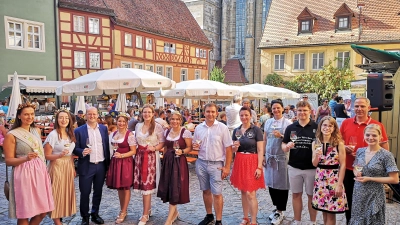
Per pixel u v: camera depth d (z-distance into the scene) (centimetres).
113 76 905
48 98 2102
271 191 540
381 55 859
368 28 2841
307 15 3089
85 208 520
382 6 2911
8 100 1731
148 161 529
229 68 4678
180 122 517
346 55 2889
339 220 564
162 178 510
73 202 493
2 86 1966
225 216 575
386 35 2728
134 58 2875
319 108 1334
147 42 3047
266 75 3212
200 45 3819
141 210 610
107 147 543
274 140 527
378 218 407
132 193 727
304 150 464
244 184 489
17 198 416
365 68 929
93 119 523
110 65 2619
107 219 561
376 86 544
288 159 528
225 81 4491
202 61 3912
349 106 1702
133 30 2858
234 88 1302
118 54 2697
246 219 517
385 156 396
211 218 535
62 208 480
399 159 680
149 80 898
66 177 483
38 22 2181
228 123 939
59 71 2309
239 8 4906
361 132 462
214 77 3997
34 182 423
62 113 482
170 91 1258
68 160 488
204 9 4741
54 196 473
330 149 430
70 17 2362
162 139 536
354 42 2811
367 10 2931
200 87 1220
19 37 2108
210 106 502
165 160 509
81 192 519
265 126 549
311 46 3009
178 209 616
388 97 549
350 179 466
